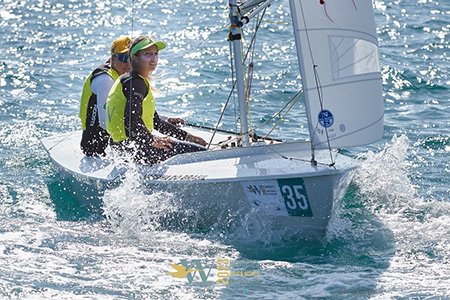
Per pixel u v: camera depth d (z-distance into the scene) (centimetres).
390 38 4331
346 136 1958
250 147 2144
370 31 1955
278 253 1953
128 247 1975
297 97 2309
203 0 5659
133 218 2105
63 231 2069
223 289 1758
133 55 2178
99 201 2203
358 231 2061
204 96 3319
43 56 4053
